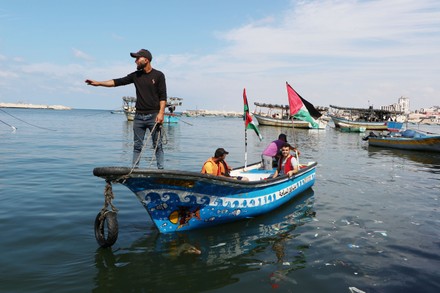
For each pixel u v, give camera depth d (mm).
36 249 5391
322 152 21953
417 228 6844
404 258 5352
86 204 7988
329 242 6008
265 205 7559
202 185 6043
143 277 4590
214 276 4668
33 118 72875
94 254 5270
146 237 6047
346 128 49438
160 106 6344
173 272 4754
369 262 5184
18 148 19656
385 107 58625
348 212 7977
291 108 10773
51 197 8562
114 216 5363
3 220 6688
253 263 5094
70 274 4613
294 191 9008
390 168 15227
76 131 37500
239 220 7215
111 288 4293
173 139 31047
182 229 6402
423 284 4516
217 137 34844
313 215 7715
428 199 9336
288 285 4457
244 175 9258
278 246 5793
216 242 5926
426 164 16766
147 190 5688
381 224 7086
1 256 5105
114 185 10062
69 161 15055
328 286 4441
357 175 13211
